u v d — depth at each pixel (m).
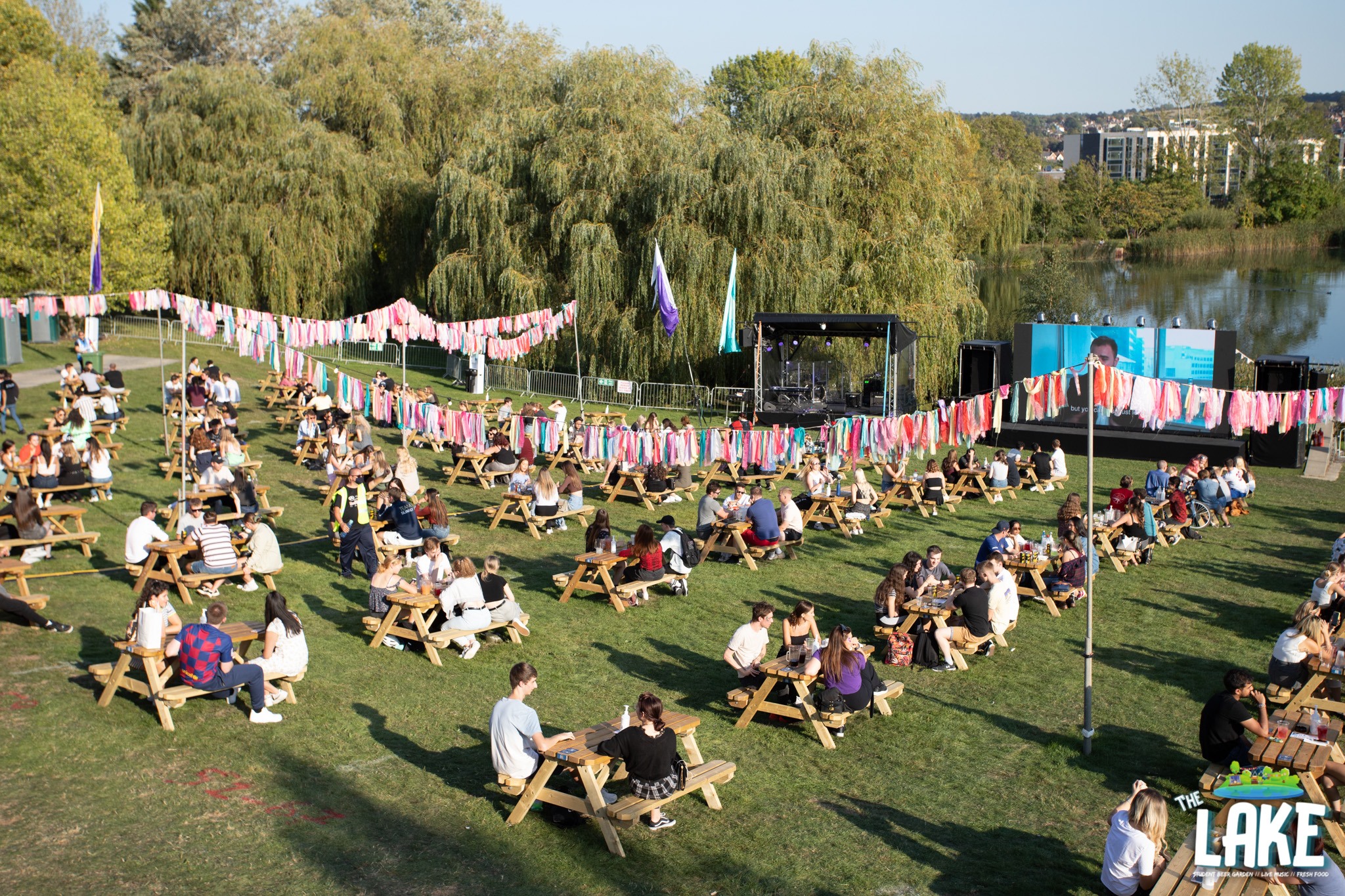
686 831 8.41
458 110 41.84
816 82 33.38
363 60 41.06
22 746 9.29
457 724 10.27
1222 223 92.00
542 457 23.95
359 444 21.09
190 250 36.38
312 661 11.78
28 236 33.50
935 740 10.30
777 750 10.01
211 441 19.27
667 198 30.92
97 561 15.12
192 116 37.38
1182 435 25.80
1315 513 20.70
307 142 36.84
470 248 33.56
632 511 19.78
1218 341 25.42
